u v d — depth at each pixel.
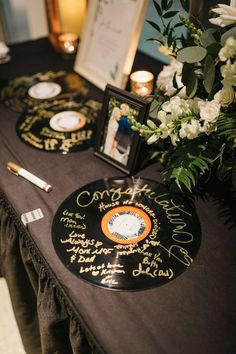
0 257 1.33
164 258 0.81
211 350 0.66
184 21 0.83
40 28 1.87
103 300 0.75
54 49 1.74
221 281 0.77
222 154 0.82
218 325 0.70
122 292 0.76
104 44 1.39
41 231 0.90
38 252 0.87
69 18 1.70
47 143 1.17
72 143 1.17
